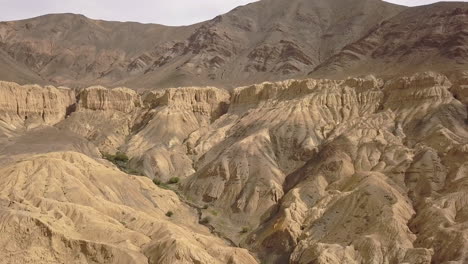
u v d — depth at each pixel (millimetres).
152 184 90875
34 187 74125
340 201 75625
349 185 81250
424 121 93875
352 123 100250
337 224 72562
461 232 62094
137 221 71438
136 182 87500
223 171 95688
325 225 73250
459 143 82875
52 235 60438
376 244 65375
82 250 60531
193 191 96562
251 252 75125
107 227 66250
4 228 59906
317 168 89812
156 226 69750
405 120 96875
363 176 80250
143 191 86375
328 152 91750
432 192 75875
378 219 69500
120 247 61344
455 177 76000
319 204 78562
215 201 92688
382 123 97312
